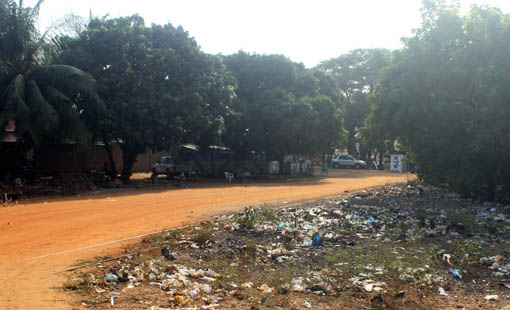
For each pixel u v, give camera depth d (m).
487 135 16.44
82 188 21.66
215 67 30.83
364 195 20.56
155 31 28.16
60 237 10.80
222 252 9.52
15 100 19.84
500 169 18.80
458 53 18.41
